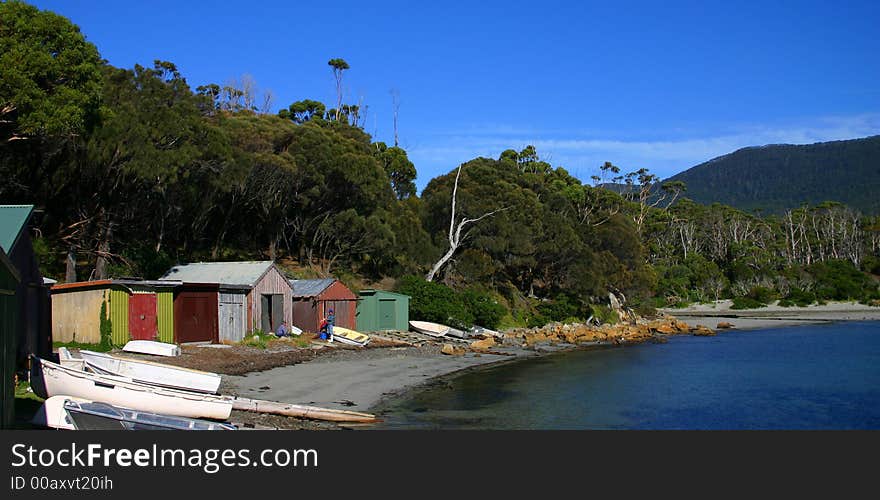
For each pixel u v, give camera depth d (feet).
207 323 110.73
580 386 100.48
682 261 380.99
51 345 84.48
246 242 180.96
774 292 338.54
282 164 151.12
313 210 176.65
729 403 88.48
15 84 84.89
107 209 124.16
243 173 138.51
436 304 164.86
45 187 115.14
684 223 431.02
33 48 88.53
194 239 157.38
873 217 518.37
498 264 202.39
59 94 89.66
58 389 54.60
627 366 126.41
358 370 104.42
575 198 280.72
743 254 384.47
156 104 120.98
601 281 218.79
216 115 151.12
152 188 128.36
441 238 197.16
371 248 176.04
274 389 82.74
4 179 107.96
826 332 217.36
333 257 182.39
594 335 186.19
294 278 159.43
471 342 154.10
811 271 355.97
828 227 454.40
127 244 138.51
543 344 168.25
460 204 199.11
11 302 44.16
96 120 101.24
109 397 54.70
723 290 349.41
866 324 250.37
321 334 131.03
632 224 277.03
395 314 157.48
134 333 97.96
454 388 96.22
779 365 130.00
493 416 76.54
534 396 90.79
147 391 55.67
